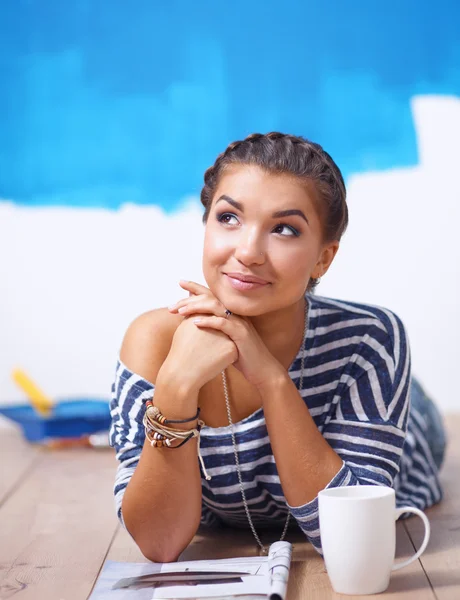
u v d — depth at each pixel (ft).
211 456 4.79
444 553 4.79
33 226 11.96
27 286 11.94
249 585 3.97
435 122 11.87
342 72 11.97
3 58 12.03
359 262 11.93
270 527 5.45
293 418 4.37
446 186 11.85
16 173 11.96
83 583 4.45
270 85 12.03
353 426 4.65
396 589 4.12
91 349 11.93
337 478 4.36
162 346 4.79
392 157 11.91
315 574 4.41
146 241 12.00
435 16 11.91
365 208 11.93
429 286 11.87
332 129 11.98
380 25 11.93
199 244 12.00
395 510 4.09
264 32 12.00
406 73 11.90
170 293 11.99
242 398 4.75
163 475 4.38
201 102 12.05
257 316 4.59
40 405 10.00
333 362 4.82
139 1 12.03
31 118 12.00
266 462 4.79
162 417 4.32
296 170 4.27
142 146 12.03
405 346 4.90
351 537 3.97
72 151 12.00
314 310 4.88
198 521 4.57
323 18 11.97
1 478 7.80
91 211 11.98
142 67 12.05
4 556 5.08
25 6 12.04
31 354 11.91
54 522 5.98
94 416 9.50
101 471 8.07
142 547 4.53
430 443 7.06
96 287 11.98
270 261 4.22
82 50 12.04
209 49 12.04
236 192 4.25
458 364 11.82
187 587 4.02
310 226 4.32
